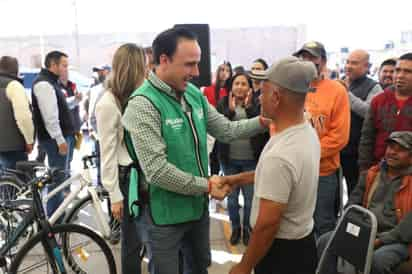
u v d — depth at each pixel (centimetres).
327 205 237
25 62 750
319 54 221
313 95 226
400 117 222
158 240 139
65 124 326
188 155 135
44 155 342
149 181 128
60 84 349
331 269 181
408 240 187
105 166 180
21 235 211
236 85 273
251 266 118
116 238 259
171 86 130
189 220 142
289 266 121
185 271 165
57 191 255
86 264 224
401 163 197
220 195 135
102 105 178
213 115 159
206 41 259
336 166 236
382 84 320
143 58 183
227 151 278
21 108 292
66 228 213
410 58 218
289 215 117
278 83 109
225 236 307
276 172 108
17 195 253
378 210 206
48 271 208
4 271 210
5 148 302
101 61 784
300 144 110
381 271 179
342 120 225
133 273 209
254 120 159
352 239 173
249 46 743
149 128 126
